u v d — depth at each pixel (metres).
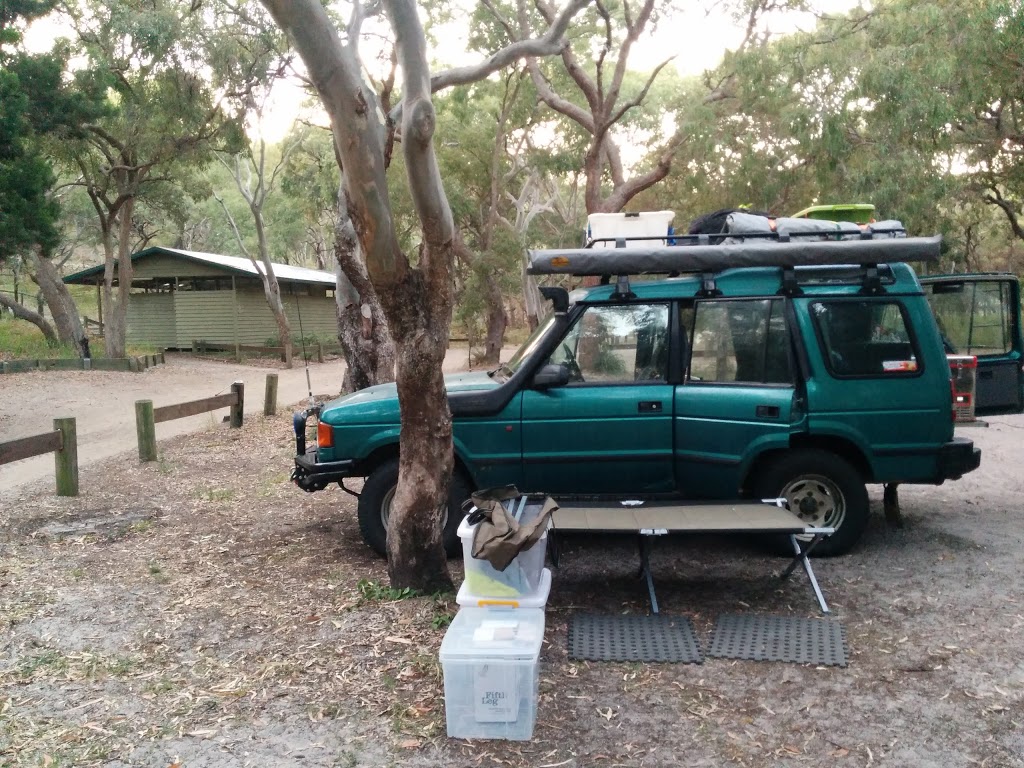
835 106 17.81
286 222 50.97
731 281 6.37
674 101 21.78
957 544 6.55
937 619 5.07
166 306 35.12
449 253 5.16
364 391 6.92
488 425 6.32
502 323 29.25
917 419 6.17
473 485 6.44
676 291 6.40
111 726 4.03
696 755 3.70
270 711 4.15
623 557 6.44
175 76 21.75
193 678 4.52
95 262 62.50
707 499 6.30
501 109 27.95
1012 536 6.78
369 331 13.89
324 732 3.94
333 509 8.37
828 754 3.69
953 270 21.45
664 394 6.33
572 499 6.30
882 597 5.46
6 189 17.28
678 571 6.09
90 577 6.24
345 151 4.57
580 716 4.03
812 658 4.54
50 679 4.53
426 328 5.19
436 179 4.90
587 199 20.00
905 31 17.16
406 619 5.14
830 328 6.21
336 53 4.34
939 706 4.05
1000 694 4.15
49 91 18.56
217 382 23.78
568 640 4.84
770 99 19.50
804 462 6.20
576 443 6.32
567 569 6.18
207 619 5.35
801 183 22.53
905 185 17.16
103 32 21.44
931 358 6.20
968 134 20.88
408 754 3.74
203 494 9.20
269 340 35.38
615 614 5.27
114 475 10.39
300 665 4.62
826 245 6.11
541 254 6.20
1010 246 28.86
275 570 6.34
